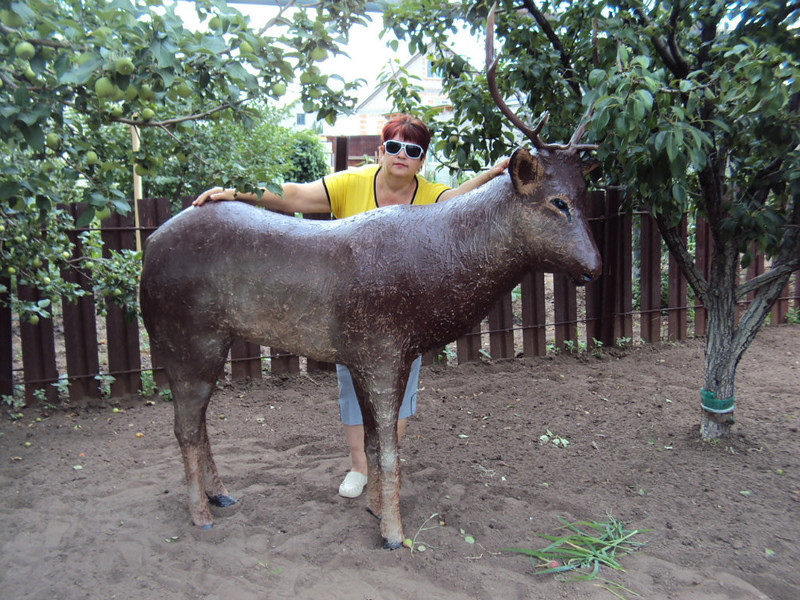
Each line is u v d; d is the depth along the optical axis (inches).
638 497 116.0
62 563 96.6
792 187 115.0
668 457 133.6
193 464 105.0
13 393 174.1
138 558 97.7
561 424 156.3
